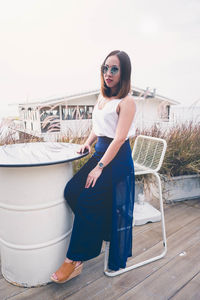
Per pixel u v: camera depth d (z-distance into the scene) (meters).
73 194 1.12
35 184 1.01
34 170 1.00
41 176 1.02
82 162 2.04
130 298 1.06
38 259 1.11
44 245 1.10
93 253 1.13
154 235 1.66
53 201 1.08
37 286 1.14
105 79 1.08
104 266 1.25
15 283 1.16
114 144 1.01
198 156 2.40
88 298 1.06
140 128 2.58
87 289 1.12
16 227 1.06
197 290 1.11
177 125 2.73
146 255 1.41
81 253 1.08
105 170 1.08
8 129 2.00
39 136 2.05
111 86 1.09
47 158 1.05
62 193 1.13
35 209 1.04
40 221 1.06
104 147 1.13
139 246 1.51
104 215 1.12
